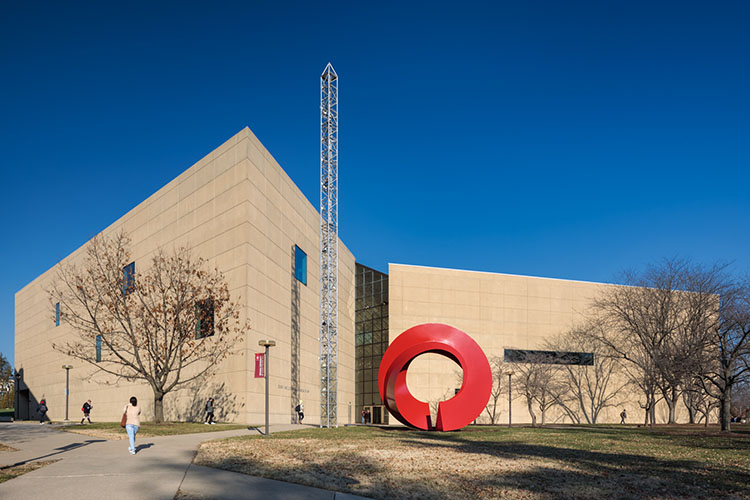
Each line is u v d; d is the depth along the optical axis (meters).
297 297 49.41
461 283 64.19
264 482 12.72
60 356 68.31
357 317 68.50
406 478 13.33
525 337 64.88
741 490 11.95
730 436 29.61
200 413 40.97
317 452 18.17
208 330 36.12
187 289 37.72
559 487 12.29
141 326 39.25
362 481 12.92
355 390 67.00
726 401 33.69
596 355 65.25
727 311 34.31
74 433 26.19
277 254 45.50
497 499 11.26
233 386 38.75
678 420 66.31
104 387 54.72
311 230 54.66
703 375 34.28
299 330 49.28
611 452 19.14
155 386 33.56
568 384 62.81
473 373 32.47
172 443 21.00
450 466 15.20
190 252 45.09
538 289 66.31
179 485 12.15
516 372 62.12
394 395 32.53
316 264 55.31
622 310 51.31
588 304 67.69
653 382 42.88
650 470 14.59
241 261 39.97
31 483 12.18
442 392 60.47
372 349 66.12
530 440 24.83
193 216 45.44
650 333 47.59
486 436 27.66
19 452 17.91
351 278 67.88
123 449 18.73
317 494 11.54
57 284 70.81
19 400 83.19
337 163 55.66
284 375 44.97
